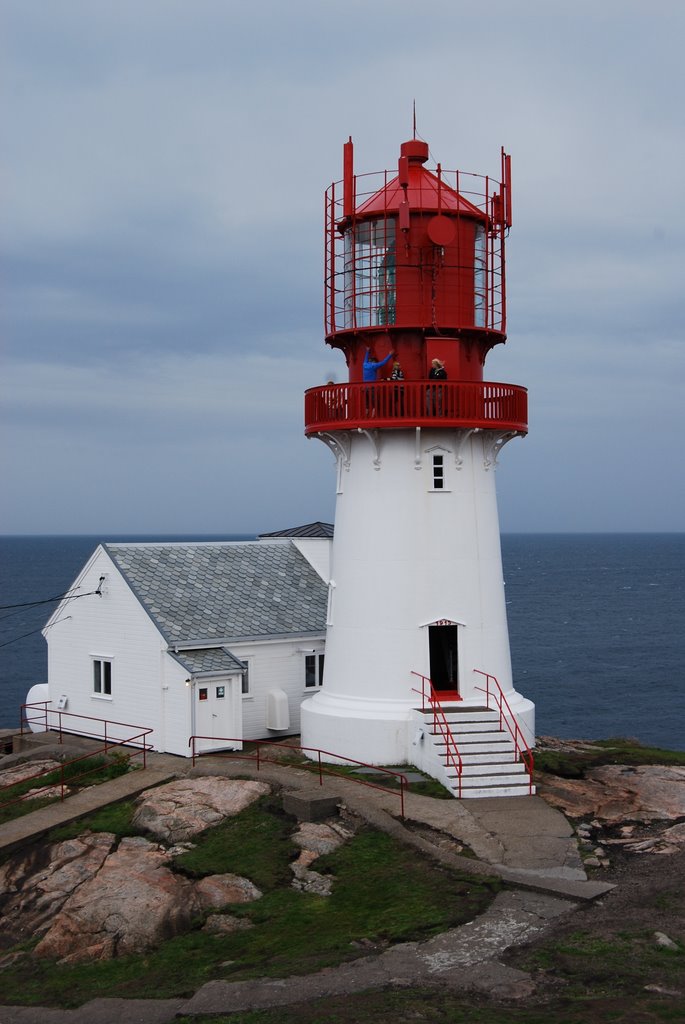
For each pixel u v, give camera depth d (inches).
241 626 1371.8
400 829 922.7
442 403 1123.9
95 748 1338.6
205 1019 634.2
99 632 1402.6
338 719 1165.1
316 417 1187.3
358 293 1171.9
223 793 1053.8
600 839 903.1
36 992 772.6
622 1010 584.1
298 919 798.5
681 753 1213.1
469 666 1163.3
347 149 1178.6
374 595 1162.0
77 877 936.3
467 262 1169.4
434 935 722.8
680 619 5295.3
